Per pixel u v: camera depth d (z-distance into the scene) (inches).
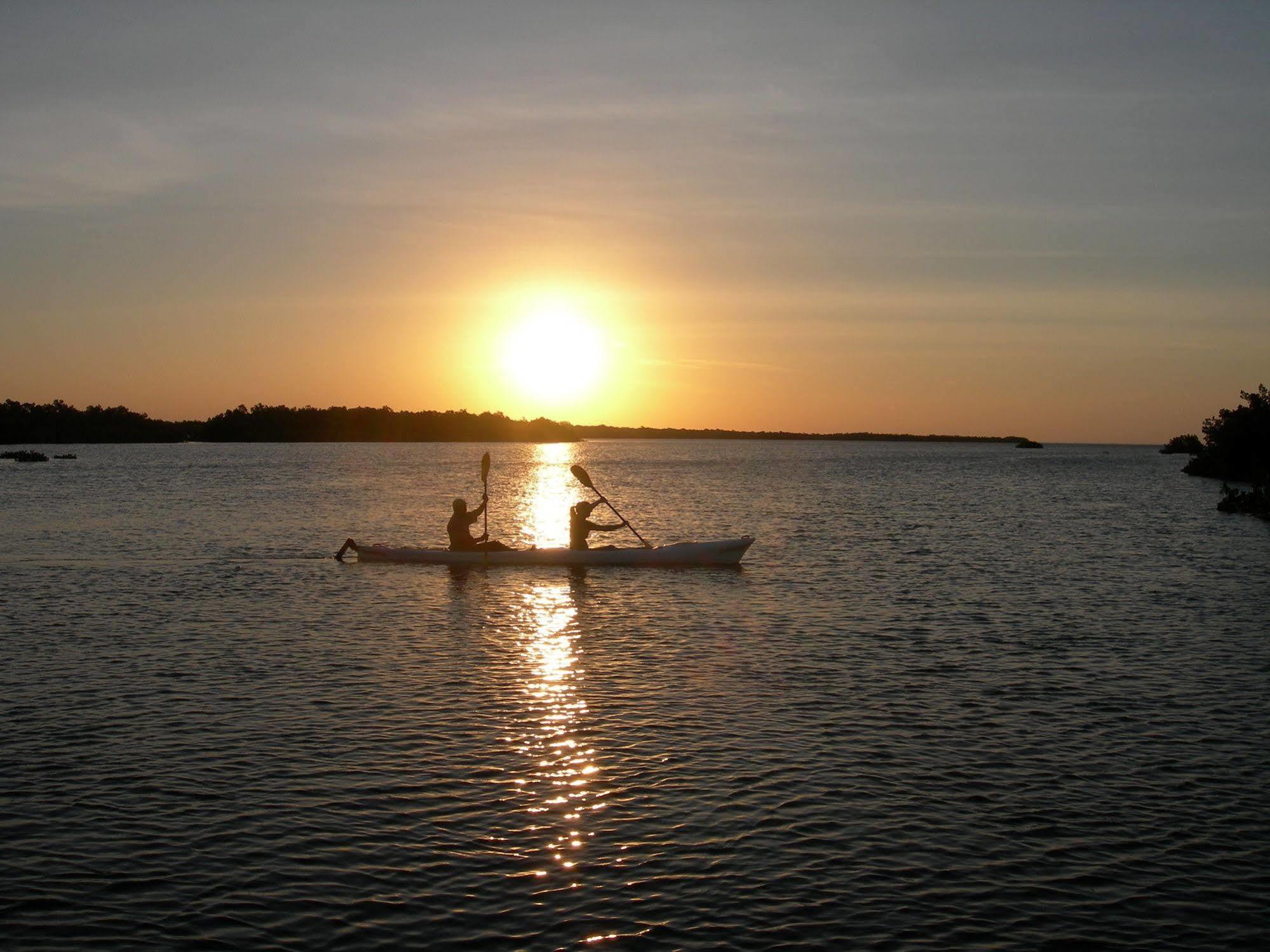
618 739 471.8
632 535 1454.2
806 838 370.9
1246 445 3043.8
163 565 1068.5
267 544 1278.3
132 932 310.2
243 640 681.0
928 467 4559.5
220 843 364.5
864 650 655.8
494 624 737.6
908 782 421.7
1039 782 422.6
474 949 303.1
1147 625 741.3
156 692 548.1
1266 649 660.1
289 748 458.3
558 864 351.3
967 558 1135.6
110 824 378.9
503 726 490.6
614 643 674.8
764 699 539.2
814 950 303.6
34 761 439.5
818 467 4549.7
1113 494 2409.0
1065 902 329.4
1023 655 640.4
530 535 1499.8
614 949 303.7
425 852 359.3
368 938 308.2
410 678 578.9
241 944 304.7
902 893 334.3
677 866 350.3
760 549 1224.2
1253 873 348.5
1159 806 399.5
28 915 318.3
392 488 2571.4
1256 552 1199.6
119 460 4571.9
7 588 908.0
